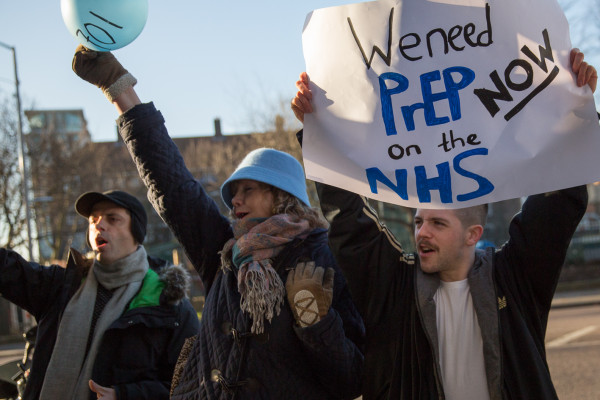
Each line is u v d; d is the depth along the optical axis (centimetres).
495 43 229
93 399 288
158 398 284
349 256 240
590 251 2334
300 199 277
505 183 225
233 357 243
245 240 255
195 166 2875
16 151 2450
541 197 227
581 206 222
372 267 240
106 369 290
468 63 231
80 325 298
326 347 236
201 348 258
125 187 3086
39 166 2586
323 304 239
